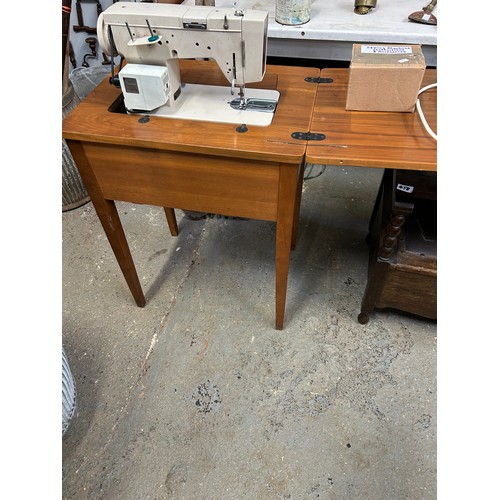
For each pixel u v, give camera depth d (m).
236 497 1.21
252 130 1.08
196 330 1.60
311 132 1.07
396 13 1.65
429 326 1.60
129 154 1.12
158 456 1.29
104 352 1.54
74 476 1.26
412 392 1.42
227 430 1.34
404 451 1.29
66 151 1.94
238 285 1.75
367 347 1.54
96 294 1.74
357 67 1.07
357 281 1.75
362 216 2.04
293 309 1.66
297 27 1.57
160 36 1.04
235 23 1.00
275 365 1.49
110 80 1.27
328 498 1.21
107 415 1.38
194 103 1.18
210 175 1.11
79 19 2.38
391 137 1.05
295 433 1.33
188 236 1.96
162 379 1.47
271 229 1.99
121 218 2.04
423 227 1.45
